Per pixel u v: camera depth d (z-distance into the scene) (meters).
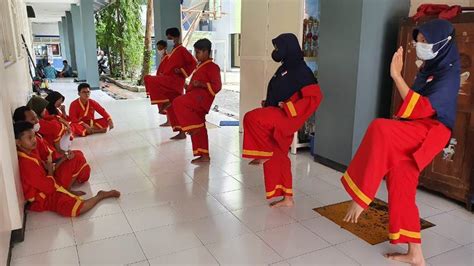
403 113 2.01
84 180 3.42
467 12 2.76
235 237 2.50
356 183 2.07
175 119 4.93
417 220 2.12
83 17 10.32
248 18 4.92
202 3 15.77
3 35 3.69
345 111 3.61
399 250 2.34
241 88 5.23
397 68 2.01
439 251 2.35
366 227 2.64
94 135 5.22
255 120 2.62
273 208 2.94
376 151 2.01
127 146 4.66
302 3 4.06
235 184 3.43
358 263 2.21
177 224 2.67
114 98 8.66
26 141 2.68
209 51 3.82
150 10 10.69
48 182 2.80
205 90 3.82
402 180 2.07
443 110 1.98
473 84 2.76
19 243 2.41
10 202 2.35
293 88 2.67
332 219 2.76
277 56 2.67
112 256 2.27
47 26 22.77
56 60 19.91
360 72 3.44
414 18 3.11
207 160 4.04
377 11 3.40
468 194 2.87
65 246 2.38
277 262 2.22
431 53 1.94
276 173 2.88
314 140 4.08
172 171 3.76
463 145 2.88
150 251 2.33
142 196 3.15
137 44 13.20
